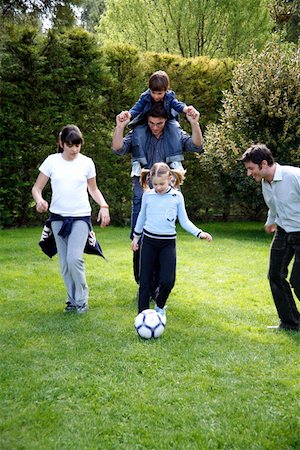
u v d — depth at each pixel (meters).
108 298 5.18
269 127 9.78
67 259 4.53
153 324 3.95
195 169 11.63
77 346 3.77
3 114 9.78
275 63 9.70
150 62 11.41
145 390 3.09
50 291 5.45
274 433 2.63
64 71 10.13
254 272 6.50
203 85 11.61
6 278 5.93
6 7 9.42
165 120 4.91
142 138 4.96
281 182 4.03
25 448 2.48
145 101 4.84
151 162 4.99
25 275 6.10
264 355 3.69
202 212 12.39
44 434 2.60
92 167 4.81
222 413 2.83
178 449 2.49
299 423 2.74
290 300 4.28
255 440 2.57
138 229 4.41
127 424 2.71
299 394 3.08
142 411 2.84
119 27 19.02
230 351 3.74
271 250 4.29
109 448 2.49
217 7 17.58
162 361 3.52
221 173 10.19
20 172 10.16
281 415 2.82
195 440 2.57
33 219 10.65
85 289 4.69
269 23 18.00
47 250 4.89
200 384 3.18
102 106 10.80
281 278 4.25
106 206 4.88
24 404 2.90
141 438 2.58
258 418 2.78
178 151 4.98
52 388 3.09
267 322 4.50
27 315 4.57
